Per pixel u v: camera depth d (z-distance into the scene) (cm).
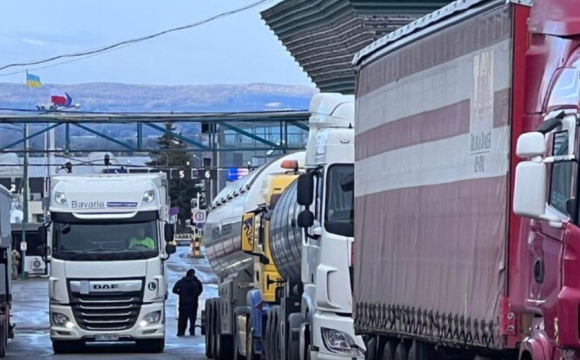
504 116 2517
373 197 3525
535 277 2342
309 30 7375
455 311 2766
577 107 2191
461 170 2762
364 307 3606
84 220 7156
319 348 4259
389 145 3353
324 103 4462
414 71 3130
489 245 2564
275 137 15275
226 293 6406
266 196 5750
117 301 7119
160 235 7244
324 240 4225
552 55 2403
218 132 14550
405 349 3288
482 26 2662
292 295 4903
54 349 7319
